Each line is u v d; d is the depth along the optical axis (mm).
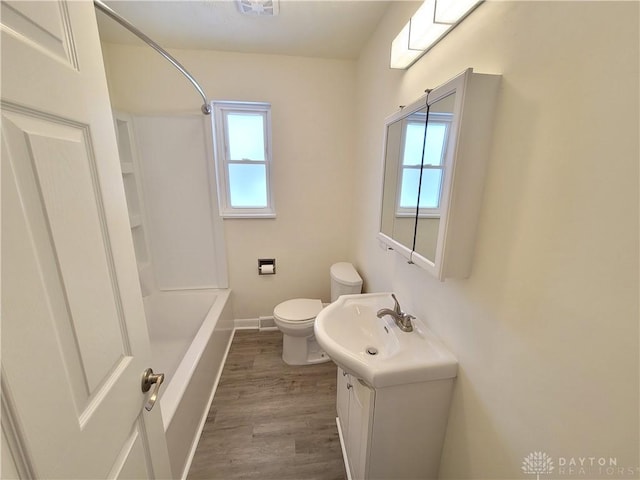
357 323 1332
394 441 997
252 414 1620
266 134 2203
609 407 491
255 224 2312
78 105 523
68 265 480
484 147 744
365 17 1524
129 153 2010
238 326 2523
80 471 490
